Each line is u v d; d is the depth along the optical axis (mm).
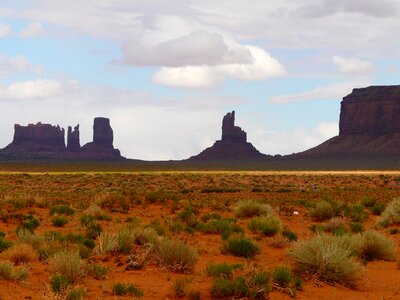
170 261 13359
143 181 76062
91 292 10898
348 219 26781
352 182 78312
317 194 48969
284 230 21594
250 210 27938
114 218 26375
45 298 10016
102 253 15188
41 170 124375
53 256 13734
